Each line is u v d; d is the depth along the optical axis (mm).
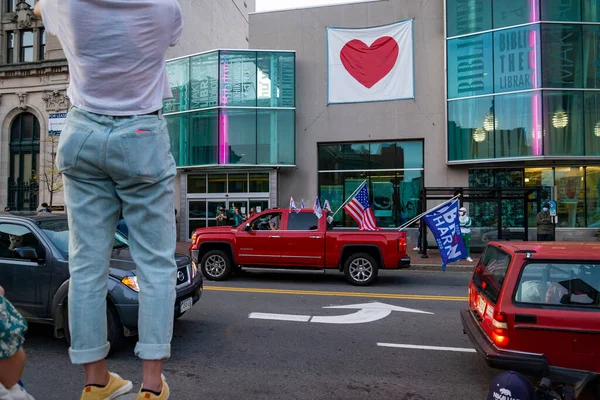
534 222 17641
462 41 17828
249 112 19328
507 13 17156
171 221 1668
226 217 19094
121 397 1735
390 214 19047
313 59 19828
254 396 4094
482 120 17406
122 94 1551
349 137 19375
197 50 27953
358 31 19359
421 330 6336
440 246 9438
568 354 3809
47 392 4102
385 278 11328
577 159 16594
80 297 1579
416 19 18844
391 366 4914
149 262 1587
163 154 1630
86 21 1458
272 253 10461
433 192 18297
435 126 18547
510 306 4004
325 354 5289
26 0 25219
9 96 24781
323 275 11719
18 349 1716
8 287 5430
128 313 5047
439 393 4223
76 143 1528
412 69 18781
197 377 4539
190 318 6957
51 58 24250
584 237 17078
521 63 16875
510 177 17891
